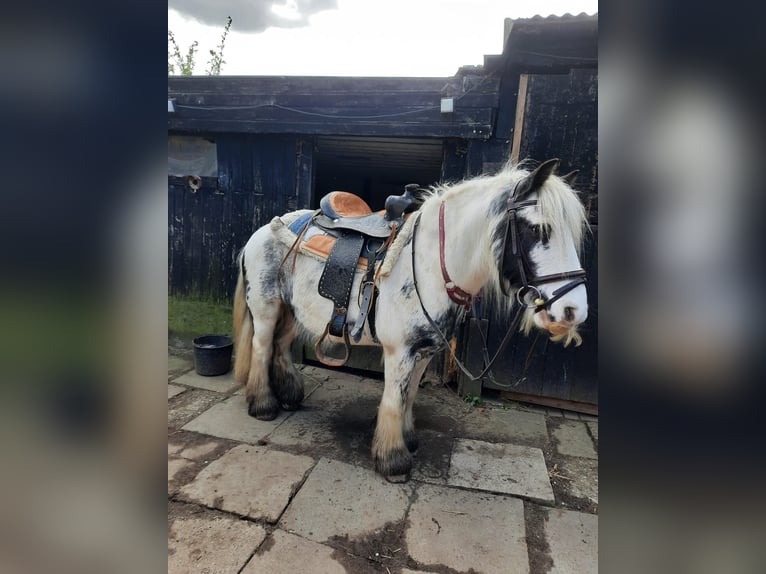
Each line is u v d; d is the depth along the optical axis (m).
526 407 2.99
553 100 2.67
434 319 1.88
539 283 1.52
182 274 3.80
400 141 3.52
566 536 1.74
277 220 2.41
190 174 3.63
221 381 3.17
